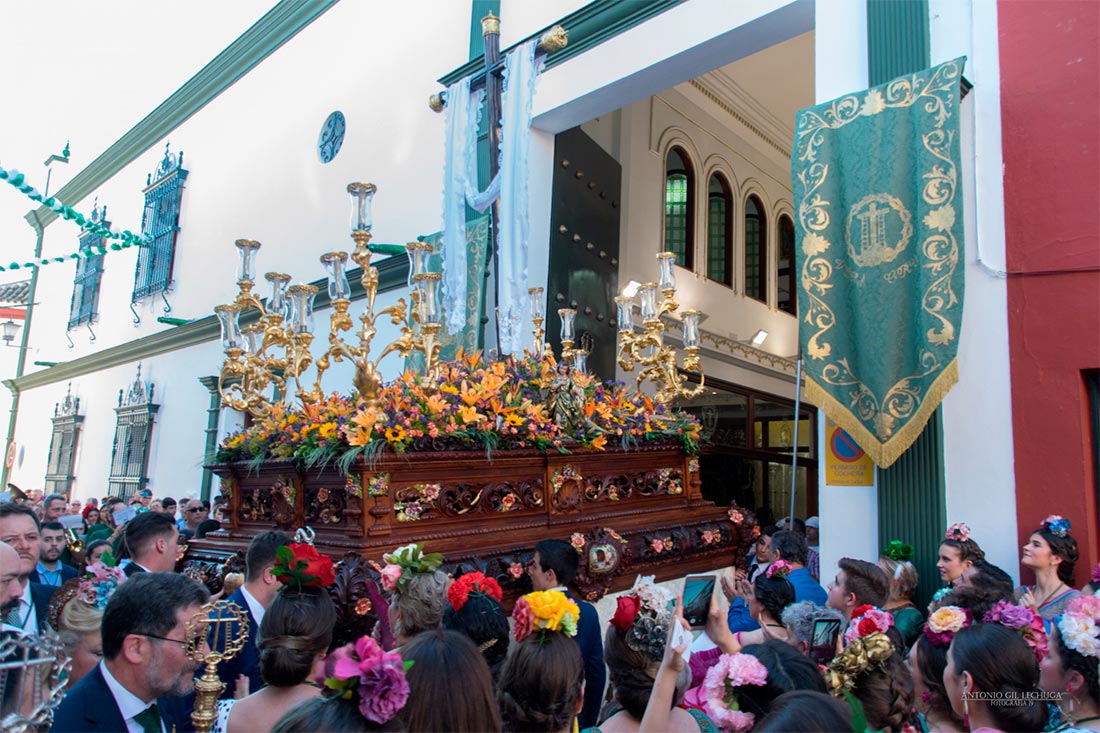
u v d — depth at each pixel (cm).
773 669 206
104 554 334
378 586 350
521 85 718
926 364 448
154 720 213
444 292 773
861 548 494
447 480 409
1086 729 212
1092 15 462
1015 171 475
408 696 153
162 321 1346
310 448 403
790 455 1234
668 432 542
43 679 187
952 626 240
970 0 506
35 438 2019
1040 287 458
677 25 679
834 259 493
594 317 879
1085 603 231
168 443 1377
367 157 1050
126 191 1736
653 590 237
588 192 895
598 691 333
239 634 238
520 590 410
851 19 553
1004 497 452
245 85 1370
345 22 1151
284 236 1190
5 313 2361
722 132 1220
